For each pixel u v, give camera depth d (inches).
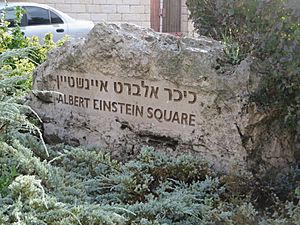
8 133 136.4
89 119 157.4
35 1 483.5
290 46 120.7
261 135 133.1
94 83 154.5
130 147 149.2
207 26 189.5
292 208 113.0
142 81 144.3
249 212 112.3
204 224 112.1
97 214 104.0
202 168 131.6
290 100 129.4
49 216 102.7
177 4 530.9
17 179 107.2
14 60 207.2
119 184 125.3
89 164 139.7
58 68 162.6
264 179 128.0
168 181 129.7
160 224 109.9
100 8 500.1
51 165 132.6
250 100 129.5
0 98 136.0
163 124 142.7
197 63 134.8
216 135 134.5
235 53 136.3
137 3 505.4
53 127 165.9
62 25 413.1
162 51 139.6
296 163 136.5
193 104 136.8
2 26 239.6
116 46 146.9
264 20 130.0
